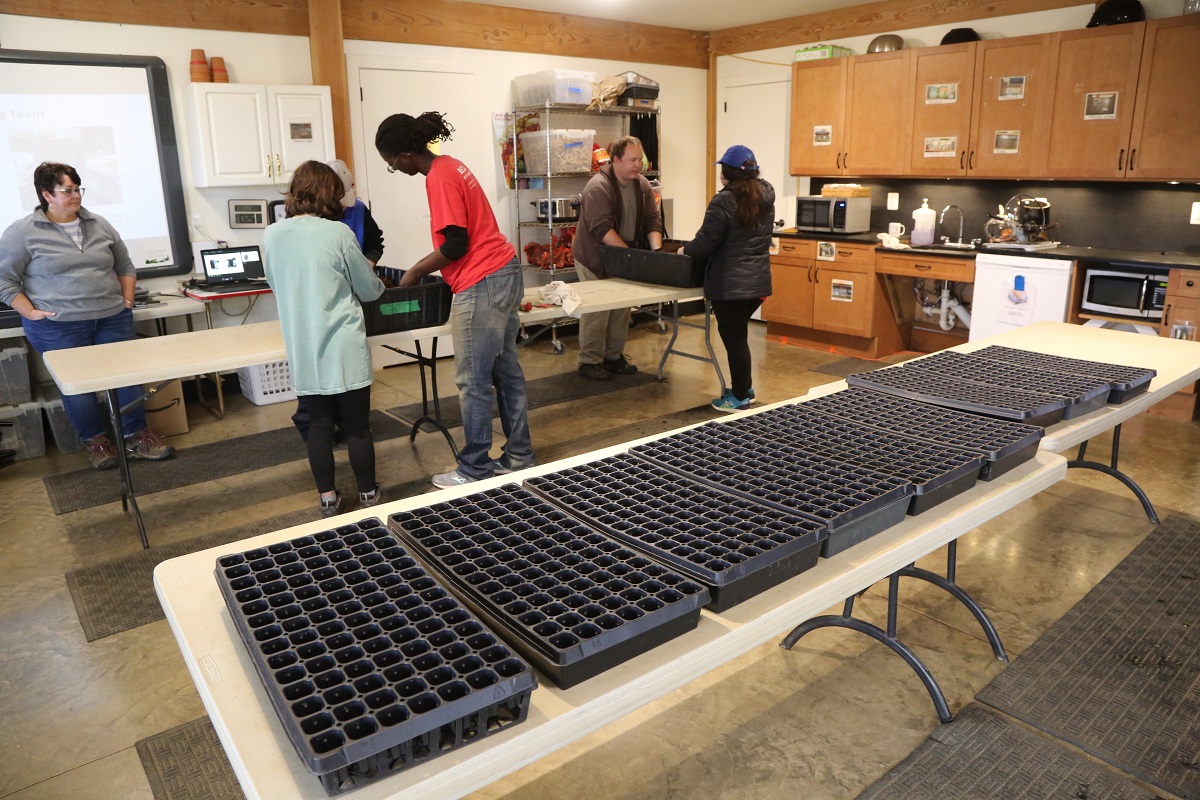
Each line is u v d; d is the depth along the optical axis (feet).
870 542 5.13
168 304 15.37
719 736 7.07
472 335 11.23
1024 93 17.62
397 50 19.31
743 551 4.50
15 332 13.78
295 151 17.26
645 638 3.88
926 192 21.01
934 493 5.50
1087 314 16.43
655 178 23.66
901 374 8.23
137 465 13.87
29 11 14.88
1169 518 11.02
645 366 19.84
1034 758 6.58
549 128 20.90
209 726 7.36
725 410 16.01
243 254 16.87
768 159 24.61
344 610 4.01
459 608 3.98
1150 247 17.26
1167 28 15.40
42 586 9.88
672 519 4.95
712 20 23.38
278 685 3.38
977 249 18.21
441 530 4.93
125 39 15.90
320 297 10.00
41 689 7.93
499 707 3.55
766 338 23.08
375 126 19.29
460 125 20.72
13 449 14.12
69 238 12.84
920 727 7.10
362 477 11.10
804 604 4.49
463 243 10.75
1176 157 15.67
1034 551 10.20
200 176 16.81
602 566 4.42
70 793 6.57
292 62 17.92
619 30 23.26
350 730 3.16
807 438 6.40
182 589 4.59
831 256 20.57
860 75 20.52
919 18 20.30
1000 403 7.02
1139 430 14.65
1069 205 18.42
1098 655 7.97
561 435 14.92
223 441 15.01
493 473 12.14
